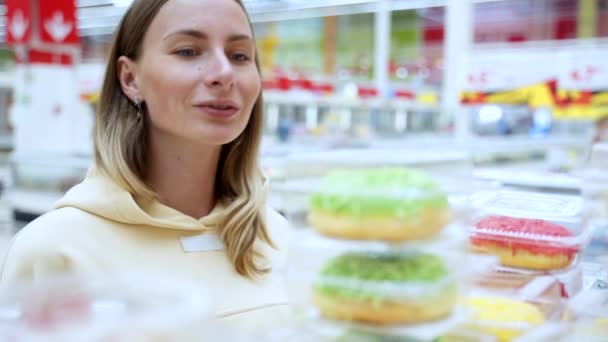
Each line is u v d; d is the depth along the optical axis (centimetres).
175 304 51
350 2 797
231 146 141
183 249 125
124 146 129
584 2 1470
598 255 141
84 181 134
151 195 127
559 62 706
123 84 131
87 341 45
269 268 133
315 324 64
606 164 163
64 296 52
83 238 117
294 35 1747
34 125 776
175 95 114
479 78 749
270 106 1180
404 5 953
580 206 123
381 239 61
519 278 95
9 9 698
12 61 1288
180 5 115
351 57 1814
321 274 63
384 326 60
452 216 66
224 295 119
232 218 130
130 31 125
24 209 710
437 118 1409
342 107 1272
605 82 682
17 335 46
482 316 74
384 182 62
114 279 56
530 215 111
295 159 69
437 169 67
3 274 116
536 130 1404
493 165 990
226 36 115
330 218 63
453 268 65
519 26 1573
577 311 85
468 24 947
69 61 809
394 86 1353
